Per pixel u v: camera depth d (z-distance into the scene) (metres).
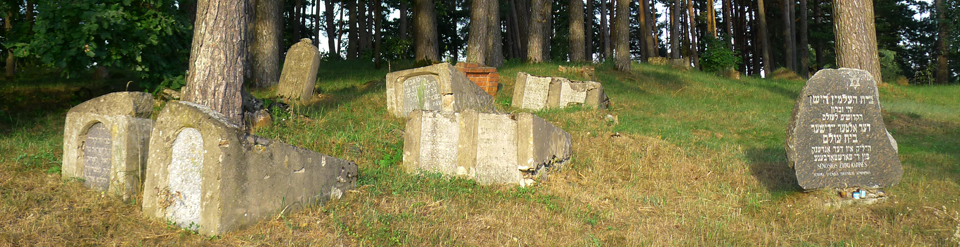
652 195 6.85
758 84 20.78
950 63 37.03
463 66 14.05
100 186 5.83
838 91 6.55
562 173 7.82
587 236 5.36
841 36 15.82
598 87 13.17
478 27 19.48
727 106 14.64
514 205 6.18
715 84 19.86
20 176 5.80
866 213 6.18
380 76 17.84
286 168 5.22
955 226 5.68
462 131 7.32
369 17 35.38
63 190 5.56
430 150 7.51
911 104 14.96
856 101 6.62
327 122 9.70
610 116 11.66
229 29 8.60
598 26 48.16
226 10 8.56
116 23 9.81
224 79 8.52
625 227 5.68
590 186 7.23
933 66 31.34
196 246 4.46
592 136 9.77
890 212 6.15
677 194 6.96
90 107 5.87
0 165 6.02
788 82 22.33
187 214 4.83
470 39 19.62
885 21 37.75
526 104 13.66
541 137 7.25
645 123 11.65
